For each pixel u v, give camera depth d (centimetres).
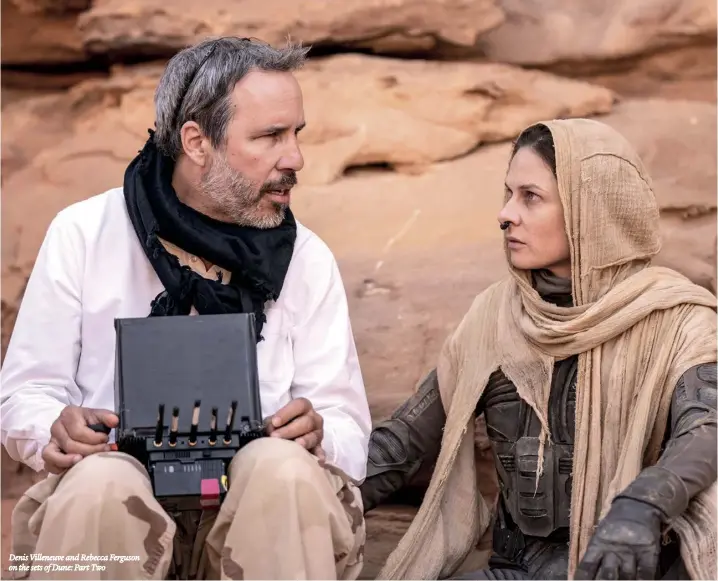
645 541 357
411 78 630
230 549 367
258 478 368
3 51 669
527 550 437
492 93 633
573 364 433
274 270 430
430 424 471
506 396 443
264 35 637
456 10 646
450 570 459
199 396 383
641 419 409
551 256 431
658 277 430
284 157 428
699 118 638
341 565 387
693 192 604
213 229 427
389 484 468
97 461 367
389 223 600
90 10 650
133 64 659
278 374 433
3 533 551
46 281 429
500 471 445
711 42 669
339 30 641
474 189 612
